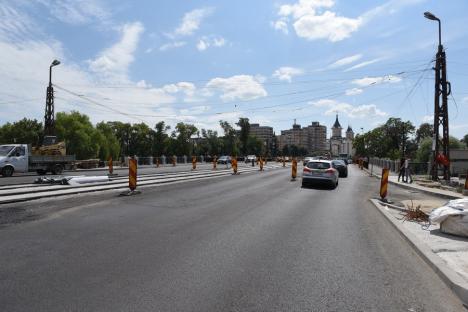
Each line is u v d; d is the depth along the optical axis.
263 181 24.88
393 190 22.31
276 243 7.88
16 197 12.66
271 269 6.10
